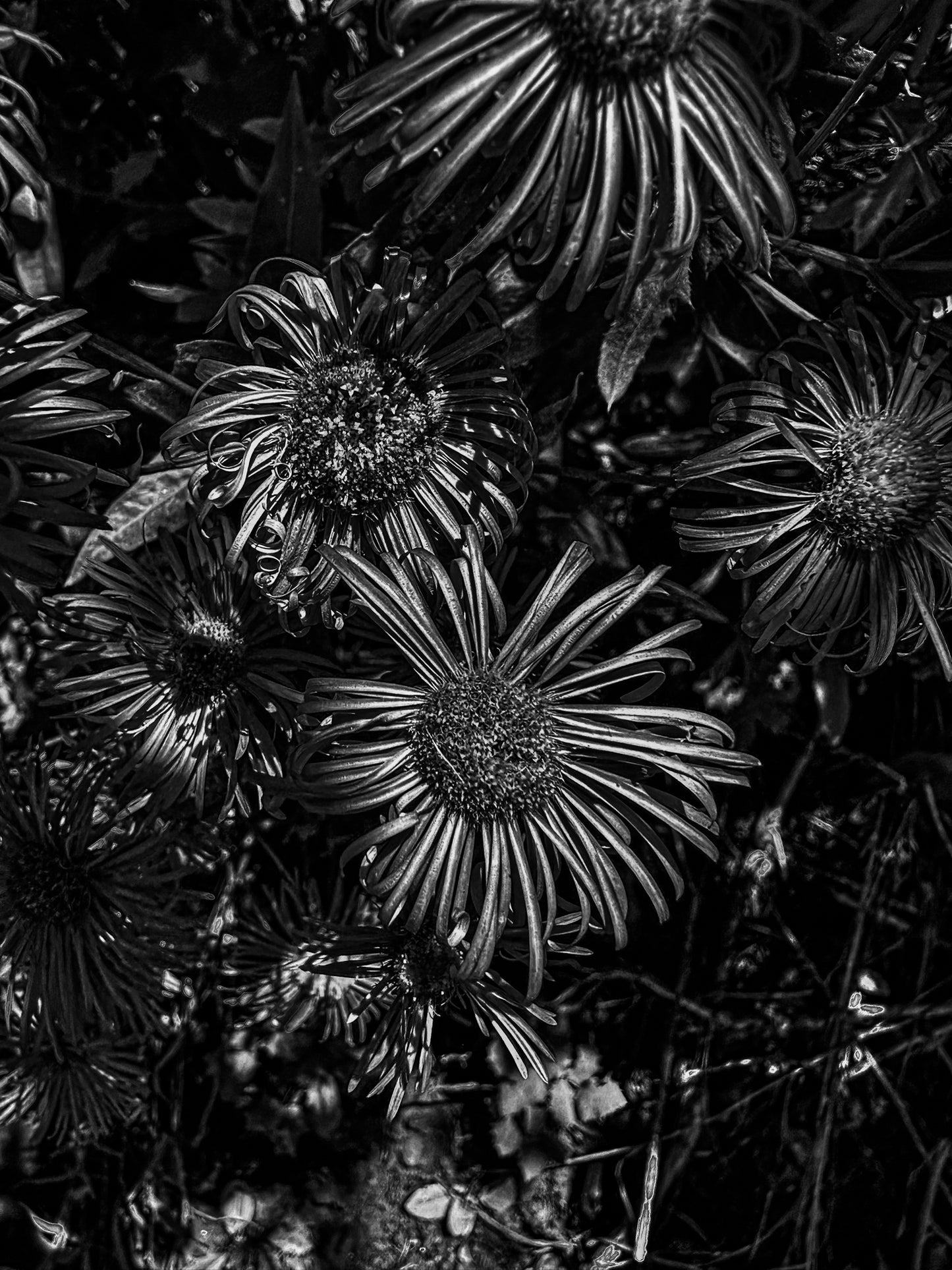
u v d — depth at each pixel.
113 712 0.17
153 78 0.16
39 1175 0.22
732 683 0.19
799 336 0.15
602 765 0.15
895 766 0.21
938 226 0.15
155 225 0.17
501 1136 0.22
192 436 0.15
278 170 0.14
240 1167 0.22
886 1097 0.22
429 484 0.15
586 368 0.16
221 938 0.20
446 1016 0.22
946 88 0.16
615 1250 0.22
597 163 0.12
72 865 0.16
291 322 0.14
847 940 0.22
